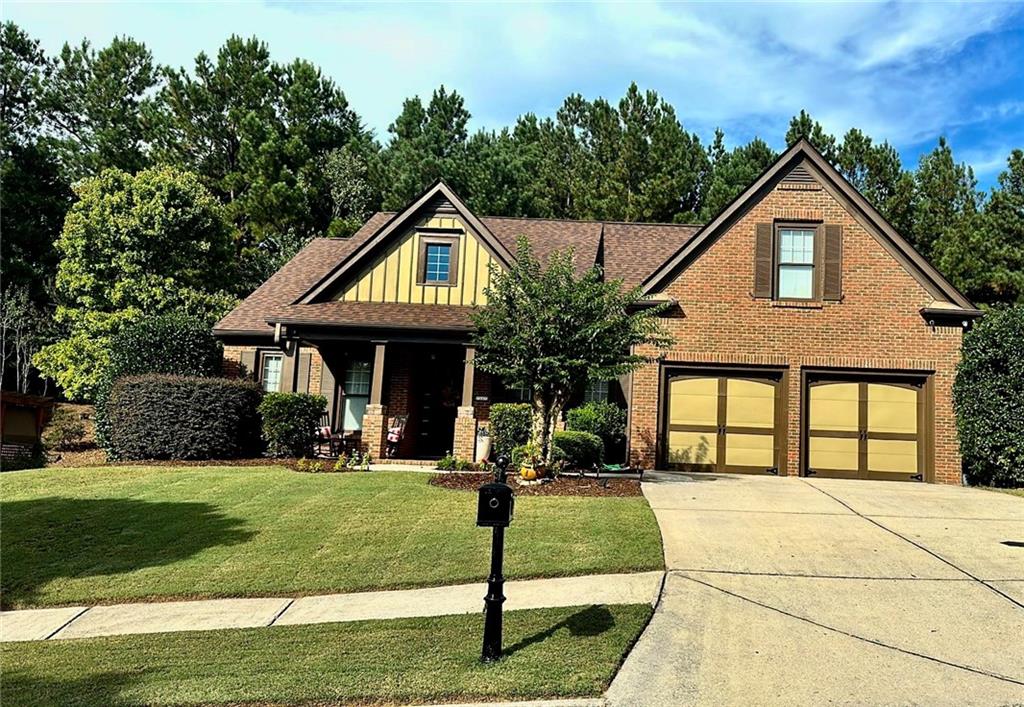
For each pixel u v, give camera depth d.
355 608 7.31
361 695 5.11
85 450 20.02
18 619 7.39
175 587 8.09
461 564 8.41
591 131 40.00
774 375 15.86
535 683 5.23
